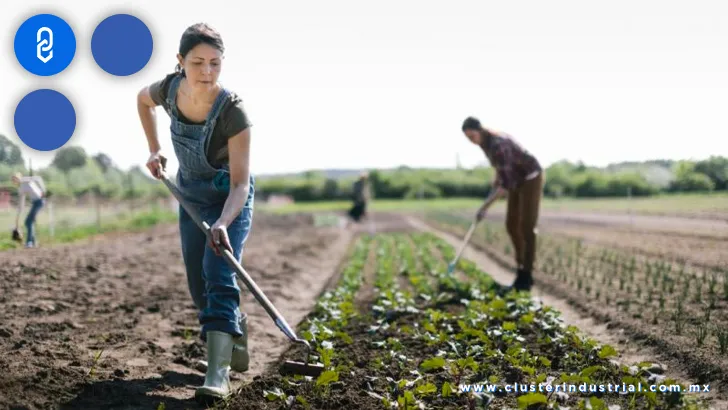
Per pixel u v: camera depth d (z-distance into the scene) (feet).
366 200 91.20
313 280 38.47
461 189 163.32
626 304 24.85
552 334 20.99
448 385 15.11
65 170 87.76
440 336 19.83
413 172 172.55
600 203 90.89
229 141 14.93
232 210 14.69
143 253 43.37
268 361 19.54
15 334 19.08
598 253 42.16
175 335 21.18
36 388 14.16
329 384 15.74
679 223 52.60
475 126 29.99
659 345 19.11
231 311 15.21
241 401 14.47
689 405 14.30
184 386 16.15
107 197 93.76
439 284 32.30
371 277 38.19
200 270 16.14
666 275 28.25
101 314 23.52
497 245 53.06
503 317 23.09
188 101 14.84
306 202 163.94
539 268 37.22
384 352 19.20
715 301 24.49
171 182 16.05
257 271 38.32
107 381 15.40
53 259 35.35
